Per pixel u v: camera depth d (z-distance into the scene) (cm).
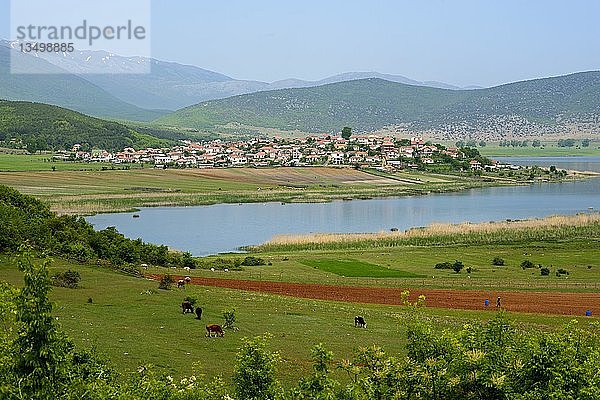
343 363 2345
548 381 2094
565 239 11106
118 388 2298
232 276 7788
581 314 5975
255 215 15675
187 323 4569
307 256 9844
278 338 4359
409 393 2181
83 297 5150
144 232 12900
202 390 2311
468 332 2438
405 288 7281
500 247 10488
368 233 12106
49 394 2002
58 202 16350
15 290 2072
